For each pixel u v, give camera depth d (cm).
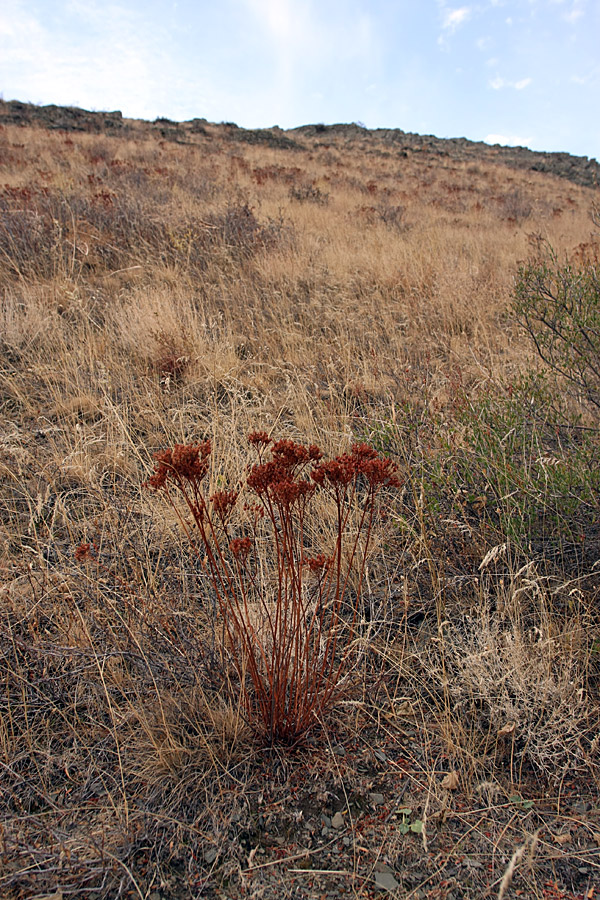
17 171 1234
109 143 1903
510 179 2394
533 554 255
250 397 428
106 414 364
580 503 252
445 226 1066
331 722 204
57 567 248
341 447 334
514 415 297
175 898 152
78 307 502
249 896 152
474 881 157
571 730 188
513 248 849
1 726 191
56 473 328
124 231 740
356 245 795
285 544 186
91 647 211
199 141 2434
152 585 237
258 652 217
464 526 250
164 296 545
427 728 203
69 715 204
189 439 364
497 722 200
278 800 178
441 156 3050
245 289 586
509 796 180
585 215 1426
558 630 226
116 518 286
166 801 177
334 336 498
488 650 204
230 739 194
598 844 165
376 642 233
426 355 456
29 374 437
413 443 314
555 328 350
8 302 518
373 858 163
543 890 154
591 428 293
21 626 221
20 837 162
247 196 1065
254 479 182
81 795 177
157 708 199
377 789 183
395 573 253
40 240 672
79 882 153
